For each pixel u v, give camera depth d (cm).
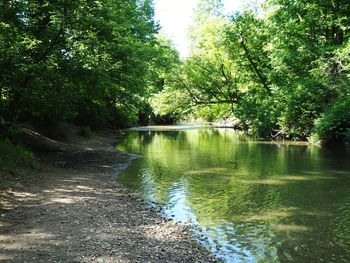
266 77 3331
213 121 6769
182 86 3878
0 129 1633
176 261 747
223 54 3647
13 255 709
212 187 1441
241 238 904
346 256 797
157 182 1534
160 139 3597
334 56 2567
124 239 848
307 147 2717
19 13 1680
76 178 1524
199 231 954
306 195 1304
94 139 3014
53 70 1664
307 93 2684
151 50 2741
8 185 1200
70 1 1711
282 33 2859
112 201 1205
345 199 1247
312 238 901
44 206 1060
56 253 732
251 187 1432
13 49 1395
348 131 2483
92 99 2359
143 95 2853
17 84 1573
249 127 3941
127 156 2267
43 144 2152
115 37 2167
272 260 778
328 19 2842
